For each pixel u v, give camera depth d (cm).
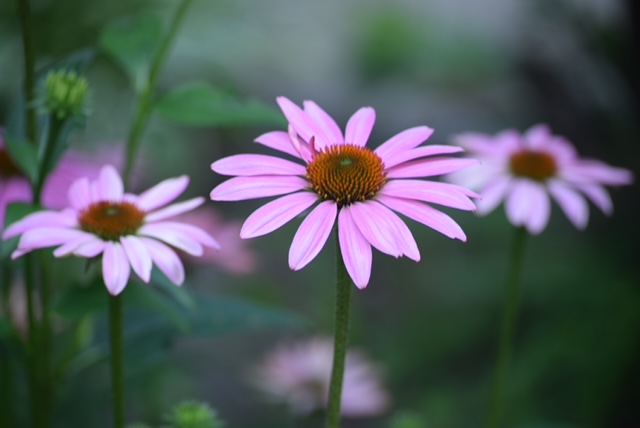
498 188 110
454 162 80
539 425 120
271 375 124
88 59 97
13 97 144
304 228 78
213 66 174
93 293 87
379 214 78
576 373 152
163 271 83
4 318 92
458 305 175
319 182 79
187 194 179
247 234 78
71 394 115
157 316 95
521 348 162
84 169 111
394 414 160
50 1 146
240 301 96
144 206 87
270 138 81
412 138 82
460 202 78
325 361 124
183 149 170
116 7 152
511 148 113
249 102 97
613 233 167
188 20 173
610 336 152
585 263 163
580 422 149
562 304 160
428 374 168
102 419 117
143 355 93
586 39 167
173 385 126
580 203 110
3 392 97
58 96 88
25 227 84
